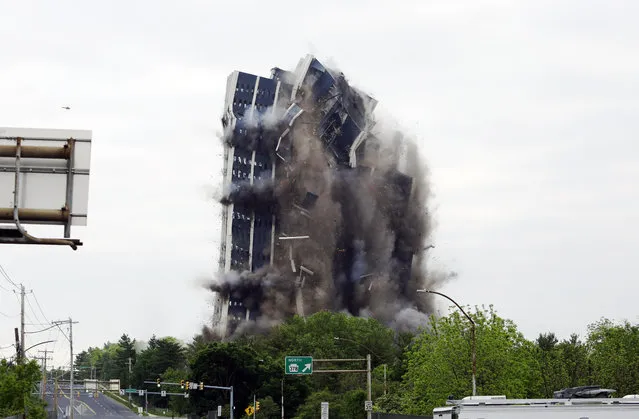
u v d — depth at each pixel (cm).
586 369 8106
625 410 3139
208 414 15850
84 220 2355
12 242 2347
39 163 2355
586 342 9369
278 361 17138
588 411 3155
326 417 9588
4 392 7400
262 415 15538
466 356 7625
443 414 3353
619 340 9069
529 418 3194
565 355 8538
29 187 2347
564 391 3619
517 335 8119
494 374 7638
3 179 2339
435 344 8038
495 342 7694
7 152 2323
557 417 3180
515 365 7719
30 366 7800
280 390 16250
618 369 7956
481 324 7831
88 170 2369
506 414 3203
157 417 19350
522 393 7688
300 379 16525
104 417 19100
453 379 7644
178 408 19350
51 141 2361
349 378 16062
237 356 16550
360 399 13288
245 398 16738
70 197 2348
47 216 2333
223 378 16662
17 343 10012
